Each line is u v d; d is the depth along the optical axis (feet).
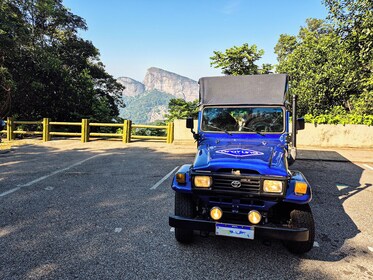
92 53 86.94
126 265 9.75
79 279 8.91
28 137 51.47
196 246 11.21
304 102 49.21
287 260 10.19
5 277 8.97
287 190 9.75
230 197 10.09
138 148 38.86
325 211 15.24
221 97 14.78
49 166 26.68
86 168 25.86
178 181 10.94
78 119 64.69
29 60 54.39
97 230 12.58
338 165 28.14
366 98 40.75
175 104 93.66
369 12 25.31
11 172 24.08
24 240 11.55
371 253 10.73
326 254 10.64
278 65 71.36
